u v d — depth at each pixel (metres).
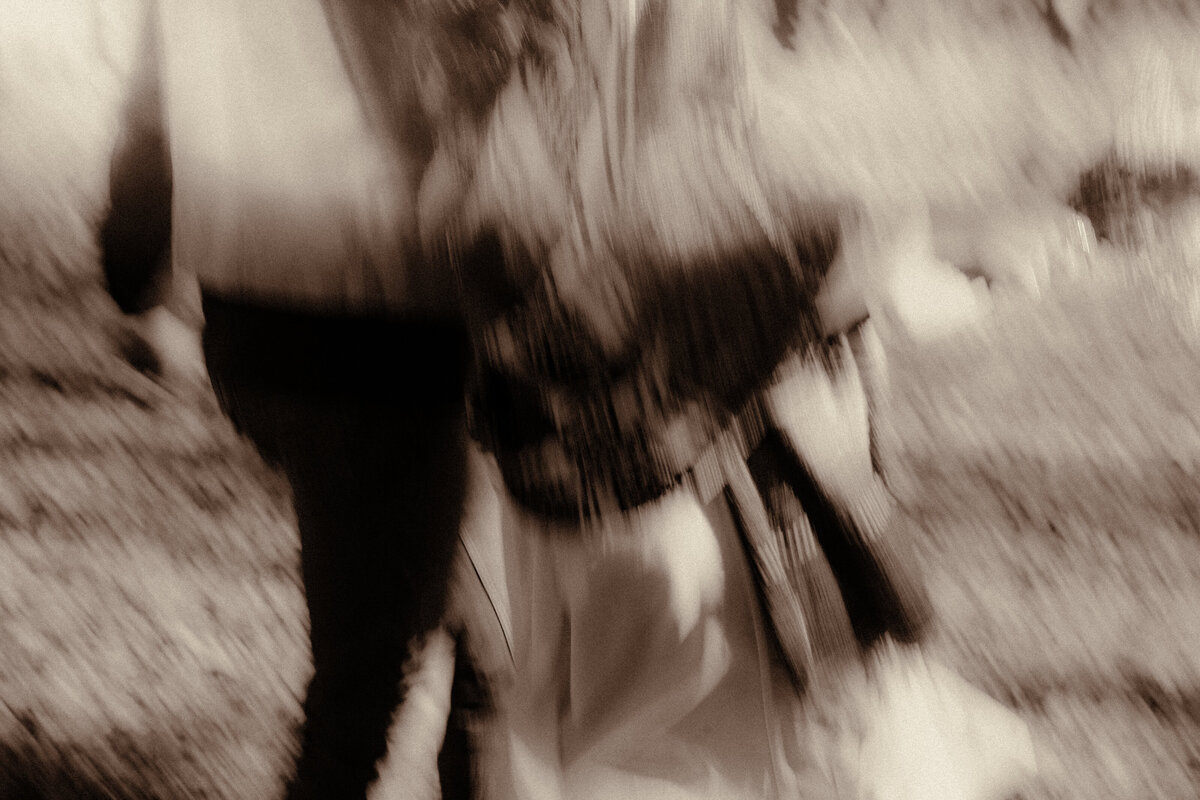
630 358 1.64
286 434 1.75
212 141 1.66
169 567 2.99
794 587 1.83
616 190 1.60
